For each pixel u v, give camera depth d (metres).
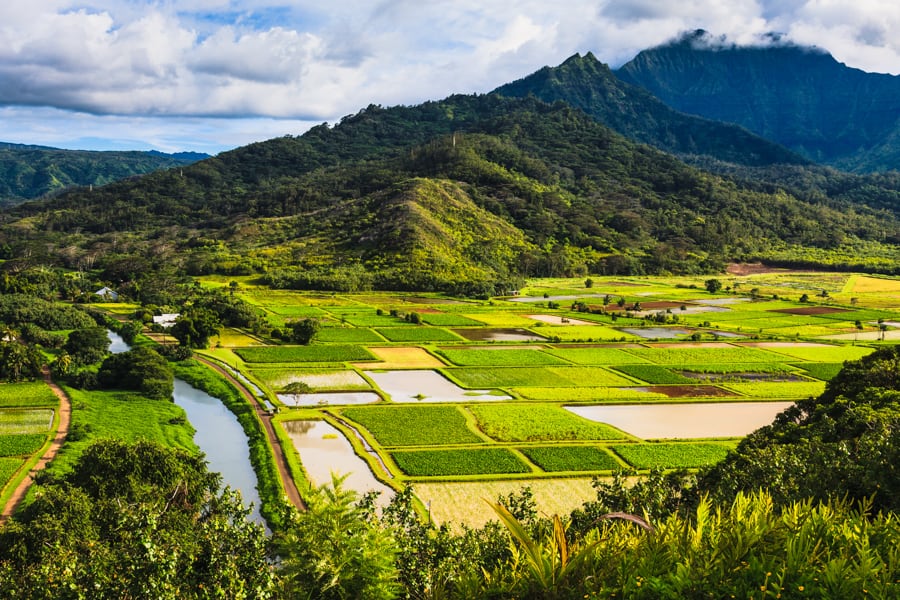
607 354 130.00
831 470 25.88
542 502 60.31
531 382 107.56
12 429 77.00
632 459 71.81
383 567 22.12
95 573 25.11
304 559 21.84
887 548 13.07
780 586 11.62
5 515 53.53
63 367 99.25
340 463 69.62
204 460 71.25
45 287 183.38
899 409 54.56
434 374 112.56
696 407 95.94
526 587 12.99
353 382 104.31
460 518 56.50
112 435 75.38
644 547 13.27
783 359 127.69
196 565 25.81
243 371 109.75
